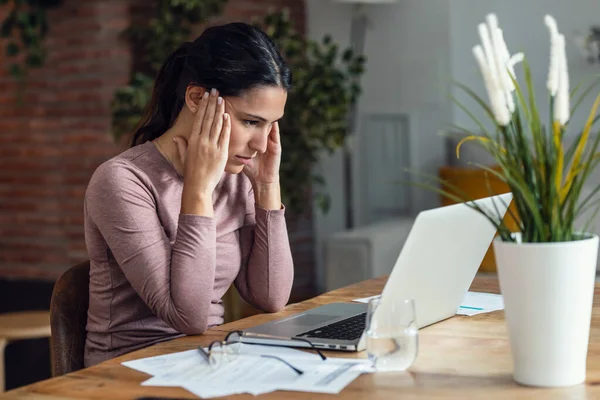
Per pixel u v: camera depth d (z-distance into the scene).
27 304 5.87
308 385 1.49
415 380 1.51
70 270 2.12
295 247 6.39
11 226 6.52
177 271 1.96
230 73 2.02
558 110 1.39
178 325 1.95
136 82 5.22
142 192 2.04
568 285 1.43
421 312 1.83
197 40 2.11
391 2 5.95
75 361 2.08
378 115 6.21
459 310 2.06
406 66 6.09
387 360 1.56
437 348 1.72
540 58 5.77
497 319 1.96
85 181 6.14
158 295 1.96
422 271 1.73
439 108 5.99
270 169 2.27
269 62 2.05
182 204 2.02
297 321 1.90
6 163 6.48
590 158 1.43
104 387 1.53
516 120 1.44
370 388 1.48
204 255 1.98
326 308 2.04
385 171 6.20
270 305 2.25
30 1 5.93
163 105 2.17
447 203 5.13
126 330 2.07
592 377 1.51
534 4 5.75
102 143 6.00
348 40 6.28
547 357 1.45
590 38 5.60
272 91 2.04
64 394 1.50
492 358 1.64
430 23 6.00
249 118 2.05
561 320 1.44
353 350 1.69
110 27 5.86
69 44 6.01
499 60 1.38
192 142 2.02
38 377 4.52
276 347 1.75
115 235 1.99
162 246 2.00
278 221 2.27
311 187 6.46
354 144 6.30
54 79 6.14
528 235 1.46
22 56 6.25
